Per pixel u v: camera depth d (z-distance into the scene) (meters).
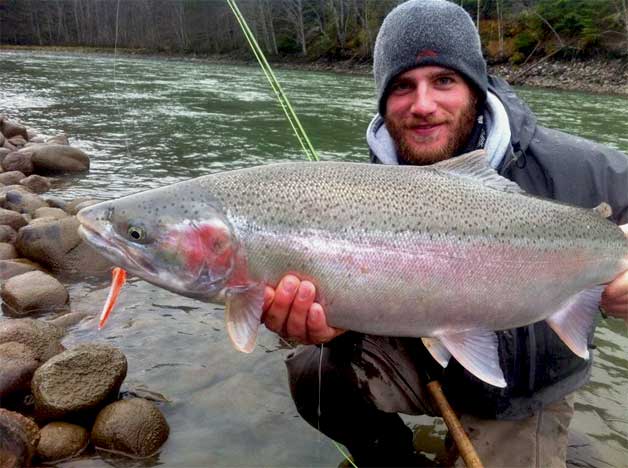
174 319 1.34
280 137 3.87
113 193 2.48
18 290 1.37
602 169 0.86
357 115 4.82
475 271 0.76
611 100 6.02
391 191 0.76
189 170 2.95
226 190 0.75
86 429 0.95
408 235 0.75
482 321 0.78
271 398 1.07
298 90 6.89
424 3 0.88
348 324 0.76
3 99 5.27
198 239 0.73
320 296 0.74
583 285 0.81
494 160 0.85
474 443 0.87
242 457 0.92
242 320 0.73
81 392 0.96
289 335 0.77
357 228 0.74
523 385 0.84
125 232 0.74
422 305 0.76
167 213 0.74
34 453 0.87
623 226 0.84
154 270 0.75
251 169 0.77
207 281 0.74
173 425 0.98
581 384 0.89
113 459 0.90
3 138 3.21
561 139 0.89
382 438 0.99
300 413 1.02
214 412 1.02
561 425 0.89
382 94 0.91
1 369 0.99
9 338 1.10
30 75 7.78
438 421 1.02
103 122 4.33
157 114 4.76
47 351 1.11
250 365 1.16
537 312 0.80
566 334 0.81
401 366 0.94
